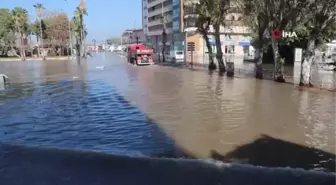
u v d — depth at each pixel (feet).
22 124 41.55
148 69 139.44
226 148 30.66
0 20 307.17
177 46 271.08
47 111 50.24
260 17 91.45
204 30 125.90
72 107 53.36
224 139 33.53
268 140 32.96
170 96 63.46
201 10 118.73
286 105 52.70
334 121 41.11
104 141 33.32
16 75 122.21
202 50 266.77
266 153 29.01
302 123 40.27
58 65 186.09
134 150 30.25
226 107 51.29
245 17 102.12
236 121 41.47
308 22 77.10
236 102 55.93
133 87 78.79
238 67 140.05
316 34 73.56
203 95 64.28
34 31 343.67
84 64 189.67
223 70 119.14
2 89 79.92
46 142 33.30
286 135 34.86
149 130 37.50
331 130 36.81
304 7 74.02
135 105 54.13
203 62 167.02
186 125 39.65
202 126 39.04
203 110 48.91
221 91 69.82
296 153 28.99
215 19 115.14
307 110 48.52
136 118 44.01
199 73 115.55
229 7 112.68
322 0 69.46
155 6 421.18
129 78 101.35
